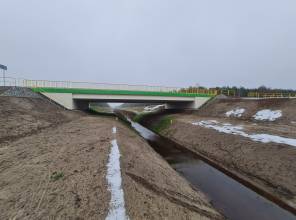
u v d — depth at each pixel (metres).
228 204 14.55
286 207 14.12
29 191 10.95
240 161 21.25
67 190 10.86
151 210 10.25
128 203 10.07
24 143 18.98
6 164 14.44
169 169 18.91
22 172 13.12
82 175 12.44
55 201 10.00
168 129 41.09
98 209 9.44
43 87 41.81
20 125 23.67
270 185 16.69
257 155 20.48
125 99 47.28
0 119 23.06
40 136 21.75
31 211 9.34
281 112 33.53
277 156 18.81
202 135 30.88
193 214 11.44
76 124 30.30
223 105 47.56
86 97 44.06
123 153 17.22
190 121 39.94
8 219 8.90
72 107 43.47
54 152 16.56
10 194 10.80
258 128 28.44
